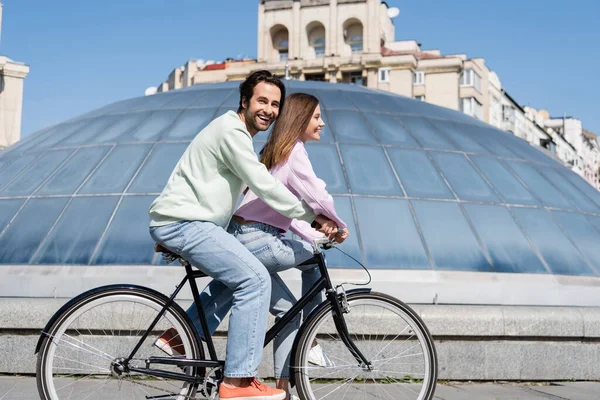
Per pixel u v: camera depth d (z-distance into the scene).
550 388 5.79
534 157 12.41
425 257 8.66
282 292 3.94
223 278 3.56
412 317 3.90
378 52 60.69
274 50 64.81
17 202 9.90
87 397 4.05
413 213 9.30
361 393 4.55
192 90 13.20
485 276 8.56
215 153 3.54
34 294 8.30
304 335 3.78
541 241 9.51
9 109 54.16
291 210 3.56
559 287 8.72
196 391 3.71
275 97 3.74
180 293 7.79
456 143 11.38
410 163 10.31
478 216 9.57
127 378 3.81
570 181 12.00
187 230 3.54
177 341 3.77
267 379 5.79
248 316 3.51
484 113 66.81
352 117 11.40
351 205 9.20
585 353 6.23
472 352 6.10
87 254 8.60
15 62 54.31
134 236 8.76
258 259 3.74
